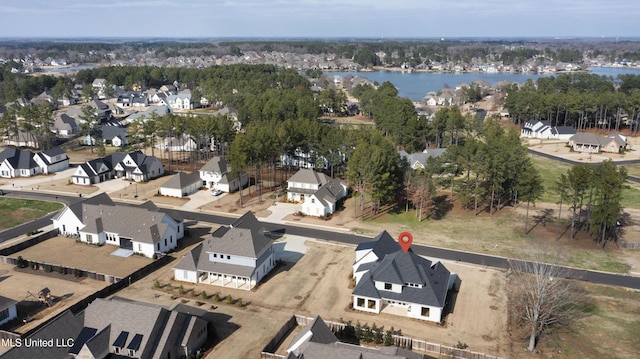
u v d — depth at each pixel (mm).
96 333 46781
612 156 143625
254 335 53188
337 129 119312
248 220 76688
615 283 66875
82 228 79000
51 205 97938
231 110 191375
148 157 120250
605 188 76875
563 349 51438
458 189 97312
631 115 173125
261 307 59469
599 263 73188
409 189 95500
